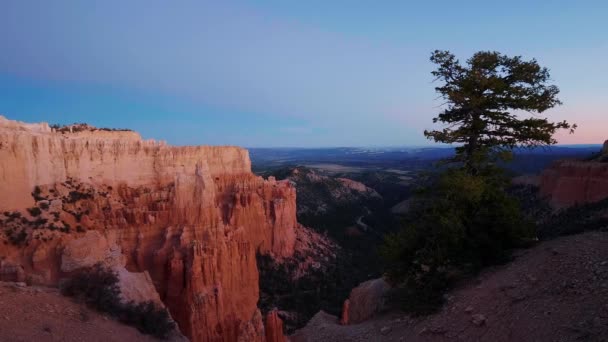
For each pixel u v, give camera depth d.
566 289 14.66
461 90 23.03
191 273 37.59
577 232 21.30
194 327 36.28
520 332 13.88
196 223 43.34
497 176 22.84
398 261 22.81
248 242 46.91
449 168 23.03
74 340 13.14
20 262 25.73
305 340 23.73
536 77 23.58
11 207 29.31
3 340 11.66
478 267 19.94
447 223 19.77
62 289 16.94
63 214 32.94
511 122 23.23
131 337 15.38
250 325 31.78
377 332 19.66
